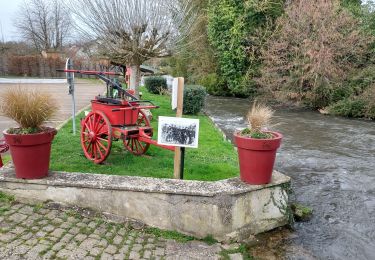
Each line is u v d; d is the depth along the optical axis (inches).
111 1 314.0
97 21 321.4
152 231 150.7
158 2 328.2
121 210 153.6
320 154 330.6
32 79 1043.9
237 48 780.0
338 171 279.9
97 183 152.9
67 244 130.1
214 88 860.6
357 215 200.8
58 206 153.7
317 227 182.9
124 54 344.2
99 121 211.9
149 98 575.8
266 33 737.0
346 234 177.3
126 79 426.3
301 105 651.5
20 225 137.6
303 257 151.5
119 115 210.5
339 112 575.5
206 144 293.7
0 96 152.3
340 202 218.5
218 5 806.5
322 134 424.8
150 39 332.8
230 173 209.3
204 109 602.5
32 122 150.6
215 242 152.8
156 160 221.9
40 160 153.3
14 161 152.3
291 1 724.7
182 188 152.1
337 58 610.2
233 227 154.3
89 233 139.9
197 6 797.9
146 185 153.6
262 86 719.1
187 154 249.3
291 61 629.6
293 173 274.1
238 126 455.8
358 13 653.9
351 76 588.7
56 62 1228.5
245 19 763.4
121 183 154.3
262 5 733.9
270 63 665.0
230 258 142.6
